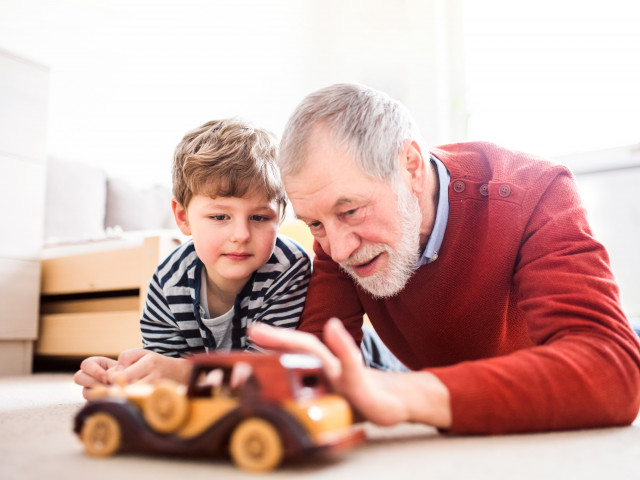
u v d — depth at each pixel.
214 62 3.38
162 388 0.54
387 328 1.07
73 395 1.31
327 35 3.39
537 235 0.82
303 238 2.01
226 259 1.05
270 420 0.48
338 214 0.79
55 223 2.77
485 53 2.88
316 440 0.48
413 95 3.03
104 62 3.04
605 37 2.54
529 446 0.59
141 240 2.08
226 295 1.16
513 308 0.94
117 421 0.55
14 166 2.33
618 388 0.66
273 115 3.50
